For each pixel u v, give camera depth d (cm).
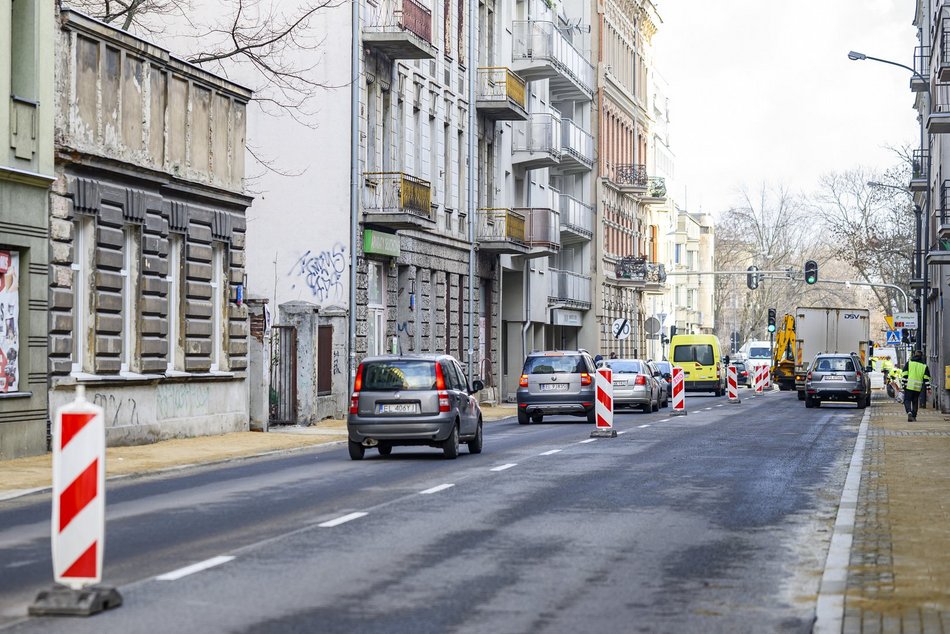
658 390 5388
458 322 5669
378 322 4747
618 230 9200
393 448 3120
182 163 3284
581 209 8000
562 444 3145
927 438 3428
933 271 6316
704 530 1590
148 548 1414
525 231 6384
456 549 1419
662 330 10925
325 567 1294
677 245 14300
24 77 2656
